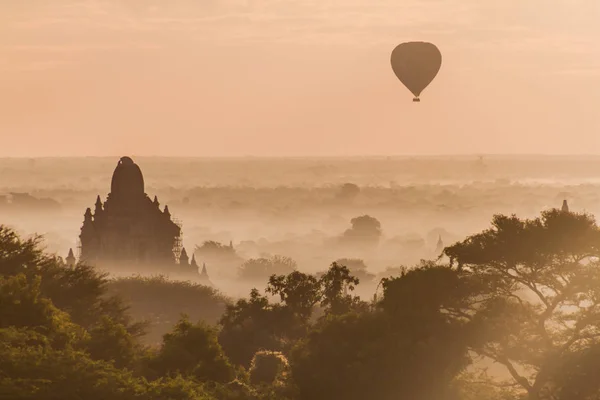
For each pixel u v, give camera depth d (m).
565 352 127.75
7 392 106.25
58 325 146.00
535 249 132.00
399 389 126.44
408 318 131.50
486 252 133.75
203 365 147.50
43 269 191.62
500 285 134.62
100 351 146.50
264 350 192.75
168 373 137.88
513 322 131.50
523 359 129.62
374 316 135.62
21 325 140.75
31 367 112.06
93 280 193.88
